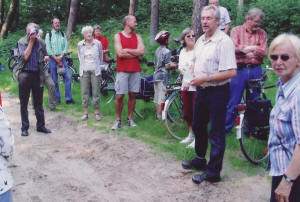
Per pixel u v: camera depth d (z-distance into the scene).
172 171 5.87
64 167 6.23
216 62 5.01
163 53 7.75
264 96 6.75
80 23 22.47
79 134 7.73
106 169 6.10
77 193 5.39
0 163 2.97
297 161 2.85
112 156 6.54
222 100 5.11
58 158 6.60
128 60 7.57
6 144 2.97
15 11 22.27
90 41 8.41
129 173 5.91
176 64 7.57
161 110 7.89
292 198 2.96
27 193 5.43
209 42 5.05
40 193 5.43
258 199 5.00
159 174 5.81
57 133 7.88
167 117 7.31
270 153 3.14
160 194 5.25
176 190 5.33
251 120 5.86
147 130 7.65
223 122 5.21
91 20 22.42
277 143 3.06
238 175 5.63
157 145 6.88
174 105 7.48
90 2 22.94
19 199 5.27
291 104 2.92
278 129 3.02
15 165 6.34
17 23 23.16
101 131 7.79
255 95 6.59
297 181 2.94
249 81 6.59
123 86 7.64
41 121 7.88
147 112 8.62
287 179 2.89
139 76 7.79
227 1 18.05
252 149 6.05
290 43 2.89
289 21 13.02
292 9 13.06
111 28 19.75
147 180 5.66
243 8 15.30
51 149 7.02
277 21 13.09
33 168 6.23
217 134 5.27
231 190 5.24
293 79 2.95
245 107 5.88
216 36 5.03
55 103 9.49
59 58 9.75
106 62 10.29
